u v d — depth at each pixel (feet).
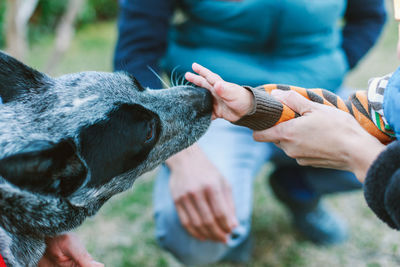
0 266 1.91
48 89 2.31
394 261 3.54
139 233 3.83
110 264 3.55
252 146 3.25
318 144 2.04
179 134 2.43
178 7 3.21
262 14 2.88
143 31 3.02
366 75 6.36
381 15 3.39
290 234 3.86
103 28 10.44
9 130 2.11
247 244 3.58
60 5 9.66
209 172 2.80
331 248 3.72
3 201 2.05
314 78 3.06
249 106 2.04
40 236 2.23
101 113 2.21
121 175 2.29
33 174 1.97
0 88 2.28
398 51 1.94
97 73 2.41
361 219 3.92
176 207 2.83
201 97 2.44
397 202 1.76
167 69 3.25
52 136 2.13
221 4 2.93
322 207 3.74
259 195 4.24
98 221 3.93
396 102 1.91
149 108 2.34
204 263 3.20
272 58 3.06
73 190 2.16
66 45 4.39
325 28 3.05
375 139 2.01
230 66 3.01
